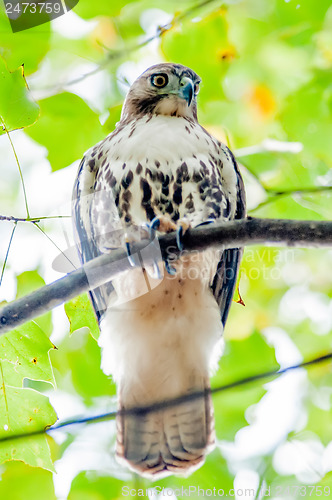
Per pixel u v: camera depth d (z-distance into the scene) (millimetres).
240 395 11711
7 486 10438
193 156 9375
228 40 11883
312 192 11188
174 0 11773
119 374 8906
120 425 8617
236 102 12031
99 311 9391
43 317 11281
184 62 11914
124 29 11750
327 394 12445
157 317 8906
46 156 10805
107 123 11570
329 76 12000
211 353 9023
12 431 8531
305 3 12023
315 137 12016
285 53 11961
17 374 8594
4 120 8508
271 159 12141
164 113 10188
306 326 13758
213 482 11305
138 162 9242
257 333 12367
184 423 8539
